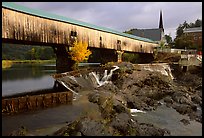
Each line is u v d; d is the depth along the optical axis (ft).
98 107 52.29
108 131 37.24
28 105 50.44
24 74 119.55
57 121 42.93
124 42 121.39
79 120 40.22
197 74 101.35
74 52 86.84
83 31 91.81
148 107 60.23
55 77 75.10
